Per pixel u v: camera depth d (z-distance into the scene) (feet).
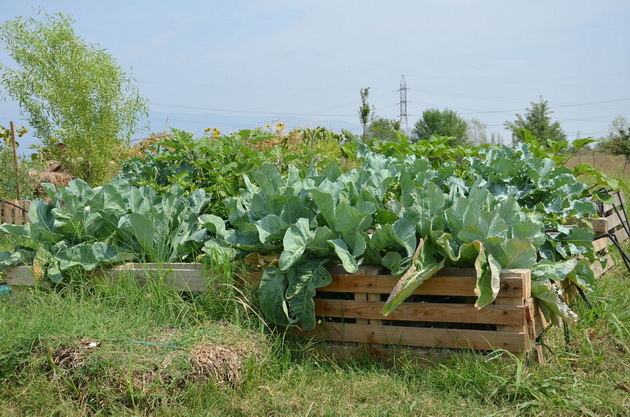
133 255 12.81
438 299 11.82
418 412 9.02
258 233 12.15
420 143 21.59
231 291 11.44
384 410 9.13
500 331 10.15
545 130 147.84
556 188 15.11
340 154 26.25
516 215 11.55
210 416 8.87
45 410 9.10
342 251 10.87
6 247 22.86
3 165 34.30
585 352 10.91
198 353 9.59
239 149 17.10
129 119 36.65
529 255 10.37
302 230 11.14
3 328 10.51
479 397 9.48
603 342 11.46
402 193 12.53
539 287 10.57
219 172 15.98
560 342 11.40
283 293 11.19
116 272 12.38
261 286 11.21
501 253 10.48
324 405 9.26
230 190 15.90
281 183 13.17
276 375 10.21
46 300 12.06
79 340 9.91
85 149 35.81
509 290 10.05
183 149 17.42
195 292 11.98
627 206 27.27
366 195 12.17
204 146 16.85
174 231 13.28
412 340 10.77
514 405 9.10
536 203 15.29
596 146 124.06
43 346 9.84
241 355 9.95
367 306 11.07
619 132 82.84
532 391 9.22
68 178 38.19
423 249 10.71
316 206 12.67
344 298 11.94
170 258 12.94
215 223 12.61
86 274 12.54
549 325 11.73
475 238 10.68
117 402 9.06
